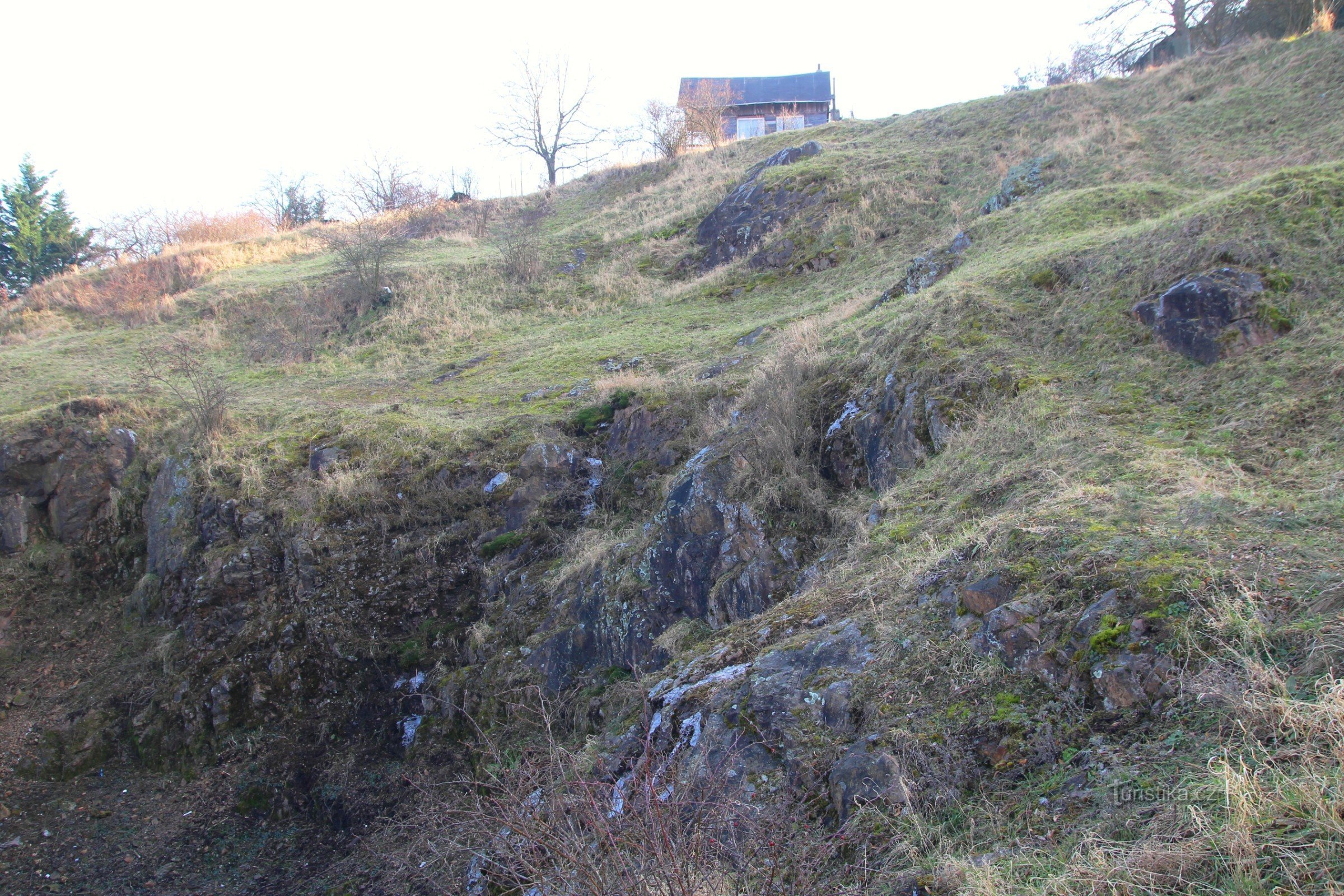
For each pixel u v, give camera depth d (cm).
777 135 2964
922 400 794
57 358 1988
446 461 1239
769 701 491
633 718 622
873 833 377
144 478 1405
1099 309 790
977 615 469
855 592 587
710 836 336
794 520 814
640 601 896
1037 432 659
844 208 1953
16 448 1390
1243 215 754
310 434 1371
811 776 431
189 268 2597
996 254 1149
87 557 1356
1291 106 1573
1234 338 657
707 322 1727
